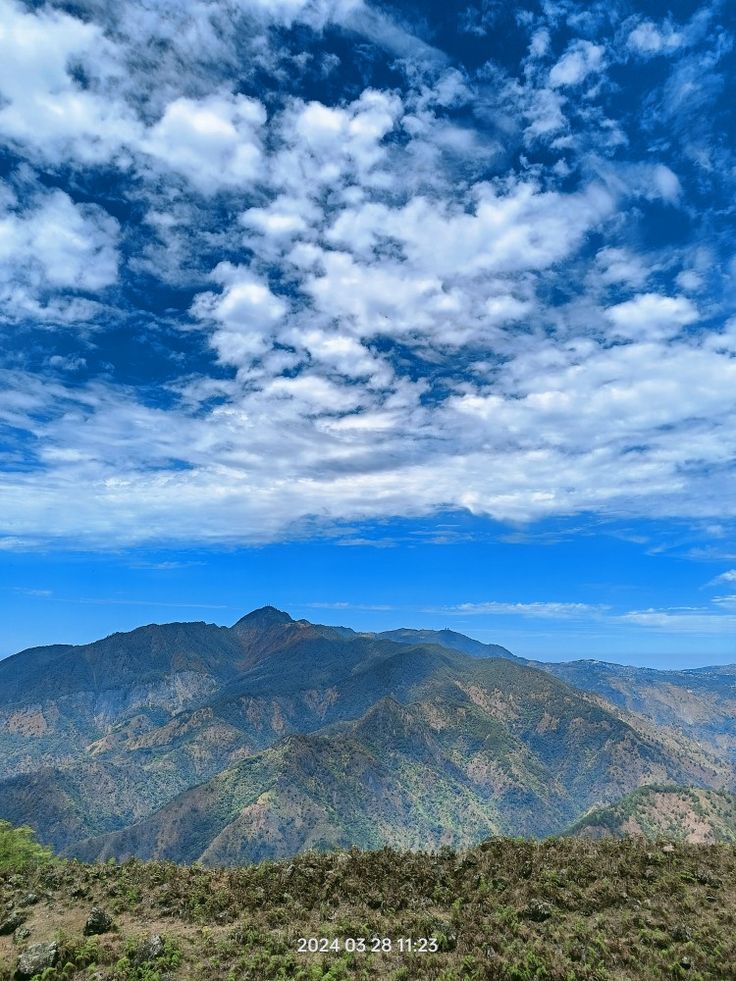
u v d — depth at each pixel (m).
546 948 20.88
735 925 21.75
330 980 19.75
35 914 25.61
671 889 24.86
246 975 20.23
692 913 23.02
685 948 20.38
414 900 25.55
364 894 26.16
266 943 22.22
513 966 19.83
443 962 20.48
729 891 24.45
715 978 18.95
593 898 24.48
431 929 22.77
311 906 25.56
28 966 20.89
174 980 20.20
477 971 19.81
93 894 27.50
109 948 22.06
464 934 22.17
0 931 24.14
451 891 25.98
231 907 25.72
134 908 26.09
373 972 20.30
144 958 21.27
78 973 20.72
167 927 24.20
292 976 20.16
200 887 27.84
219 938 22.94
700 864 27.02
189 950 22.05
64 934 23.22
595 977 19.20
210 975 20.41
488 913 23.95
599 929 22.19
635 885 25.34
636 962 20.00
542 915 23.36
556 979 19.34
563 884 25.73
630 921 22.45
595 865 27.31
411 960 20.70
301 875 28.11
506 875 26.77
